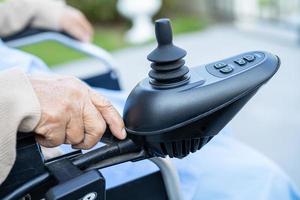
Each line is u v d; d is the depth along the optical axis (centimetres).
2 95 42
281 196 72
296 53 344
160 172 58
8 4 115
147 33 482
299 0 410
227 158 77
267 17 453
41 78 48
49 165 46
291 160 193
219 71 46
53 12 117
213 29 479
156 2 504
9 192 44
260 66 46
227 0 512
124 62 386
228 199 69
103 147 47
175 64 44
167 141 45
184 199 61
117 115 47
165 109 43
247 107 249
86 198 41
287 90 269
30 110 42
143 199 60
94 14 609
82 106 45
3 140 41
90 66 371
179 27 499
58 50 425
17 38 117
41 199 46
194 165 74
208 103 43
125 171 63
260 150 204
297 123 227
